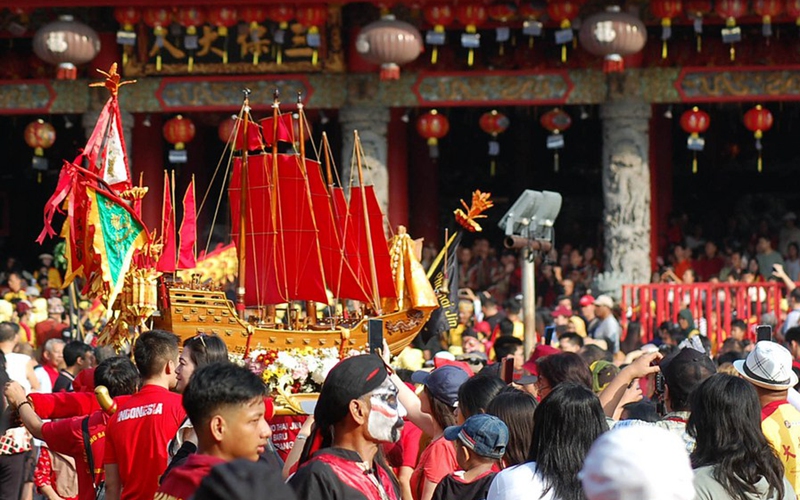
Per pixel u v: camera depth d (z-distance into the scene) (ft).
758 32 213.66
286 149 251.80
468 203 285.02
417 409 67.36
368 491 48.93
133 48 213.25
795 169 278.67
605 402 68.95
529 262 124.26
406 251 104.78
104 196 89.61
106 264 89.04
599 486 31.19
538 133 283.18
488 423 56.29
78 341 112.68
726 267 225.76
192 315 91.86
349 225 105.29
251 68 213.46
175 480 46.88
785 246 245.86
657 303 181.16
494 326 167.53
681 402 65.72
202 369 48.39
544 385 73.46
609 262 210.79
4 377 78.43
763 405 65.57
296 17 201.46
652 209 232.12
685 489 30.89
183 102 214.90
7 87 217.97
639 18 208.33
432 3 198.29
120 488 65.77
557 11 198.29
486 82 214.28
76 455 75.72
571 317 160.56
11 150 279.90
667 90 212.64
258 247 102.73
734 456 54.44
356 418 49.67
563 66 216.33
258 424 48.11
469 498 55.98
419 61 219.61
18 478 95.71
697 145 213.25
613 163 211.82
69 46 204.03
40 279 228.43
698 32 202.18
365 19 213.66
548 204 124.67
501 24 204.13
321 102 214.90
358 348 93.66
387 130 220.64
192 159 260.42
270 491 28.84
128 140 219.00
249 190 102.73
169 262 96.02
